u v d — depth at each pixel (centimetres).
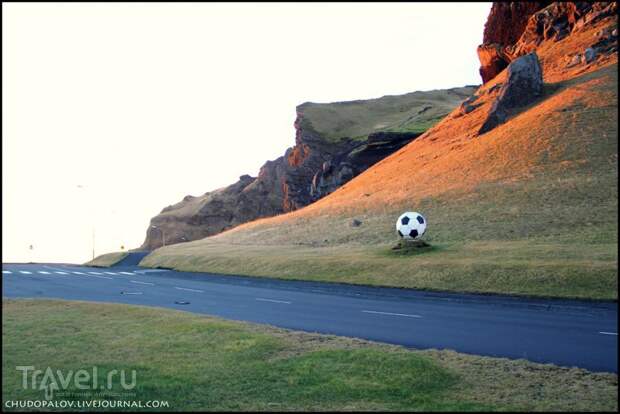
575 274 2142
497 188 4562
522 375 909
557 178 4394
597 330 1393
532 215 3756
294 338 1223
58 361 995
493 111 6612
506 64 9794
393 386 832
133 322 1437
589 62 6844
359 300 2177
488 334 1346
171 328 1328
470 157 5697
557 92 6350
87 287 2848
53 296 2364
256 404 758
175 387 834
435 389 831
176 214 13750
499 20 10312
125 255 6019
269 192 13188
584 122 5228
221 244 5347
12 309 1730
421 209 4619
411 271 2664
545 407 740
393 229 4222
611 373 933
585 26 7875
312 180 12125
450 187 5028
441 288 2330
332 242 4269
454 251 3042
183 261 4547
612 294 1911
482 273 2395
